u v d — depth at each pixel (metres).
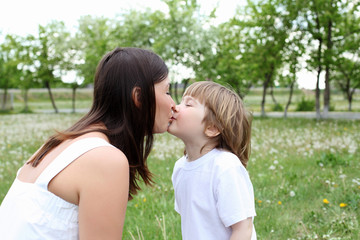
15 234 1.21
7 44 30.92
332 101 37.97
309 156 6.66
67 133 1.40
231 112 1.81
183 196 1.87
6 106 36.19
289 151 7.32
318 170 5.54
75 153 1.27
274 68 20.64
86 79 25.41
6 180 5.55
